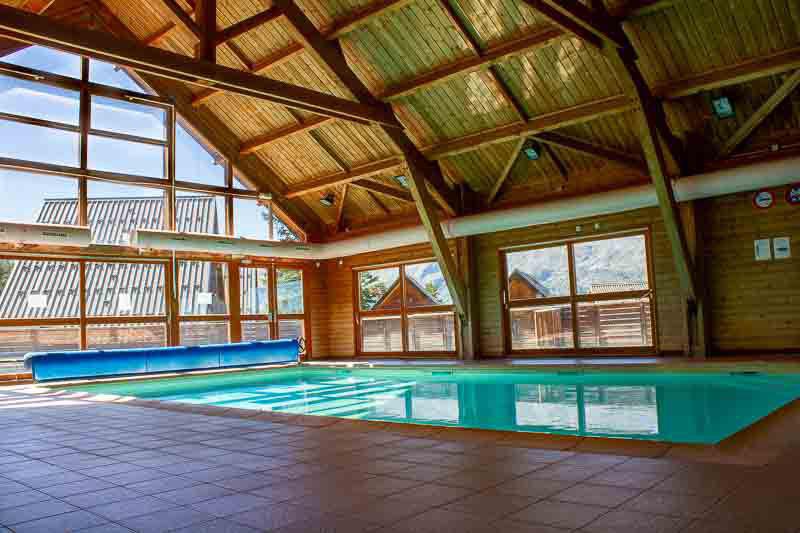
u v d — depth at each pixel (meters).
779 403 6.85
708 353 10.37
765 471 3.01
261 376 13.09
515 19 9.47
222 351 12.91
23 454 4.46
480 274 13.40
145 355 11.94
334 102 10.23
